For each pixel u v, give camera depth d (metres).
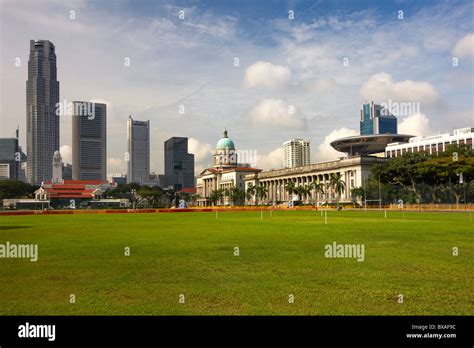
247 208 140.50
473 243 26.75
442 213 80.75
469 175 96.31
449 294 13.36
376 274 16.47
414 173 105.94
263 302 12.62
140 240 30.86
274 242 28.38
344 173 158.88
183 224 52.31
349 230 38.28
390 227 41.66
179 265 18.98
